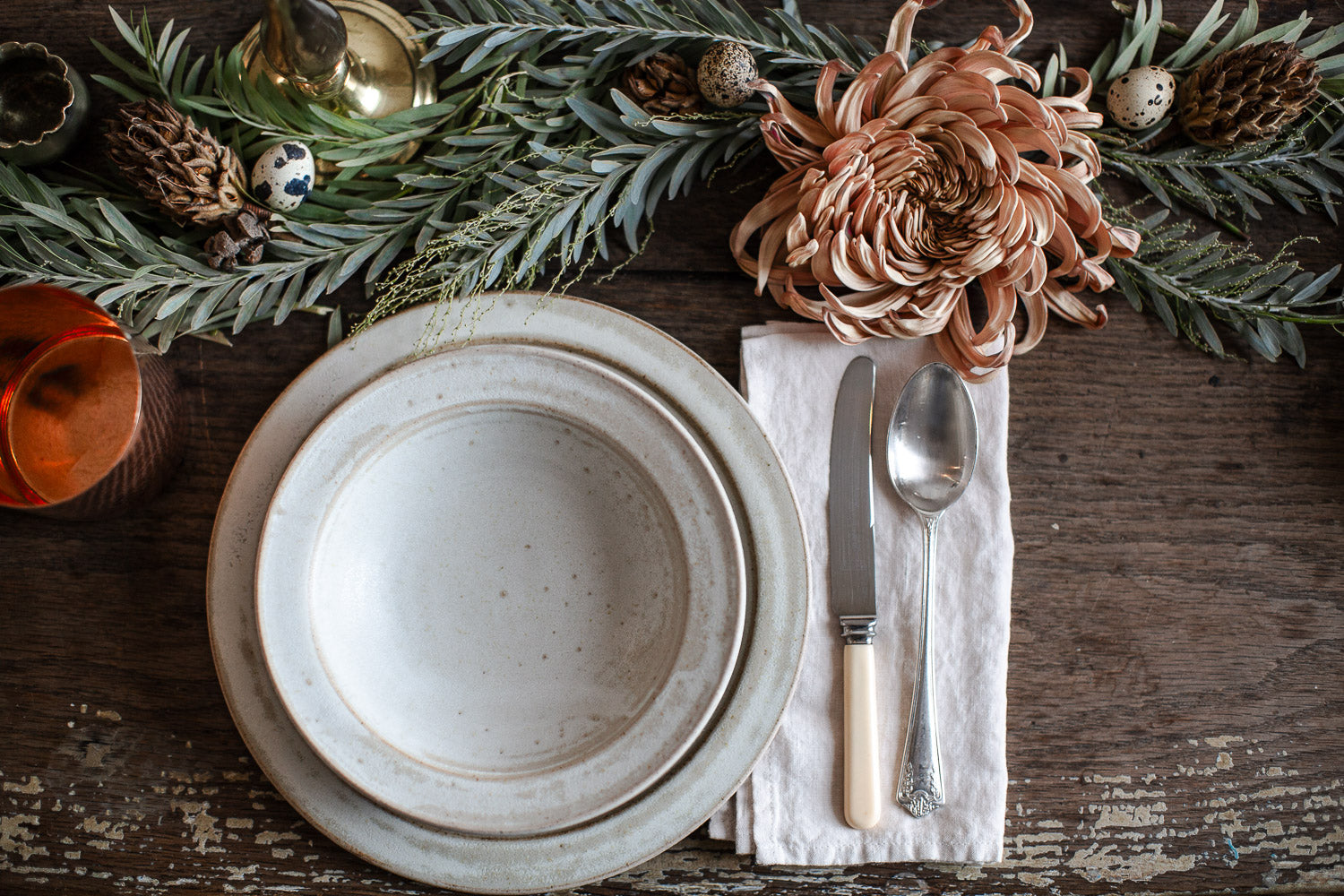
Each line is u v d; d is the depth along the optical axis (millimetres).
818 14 894
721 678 819
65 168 879
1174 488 887
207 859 861
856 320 853
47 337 870
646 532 854
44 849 861
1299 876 872
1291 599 884
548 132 857
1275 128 860
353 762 823
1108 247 847
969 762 863
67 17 888
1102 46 896
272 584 824
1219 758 877
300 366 875
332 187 868
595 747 831
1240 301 872
